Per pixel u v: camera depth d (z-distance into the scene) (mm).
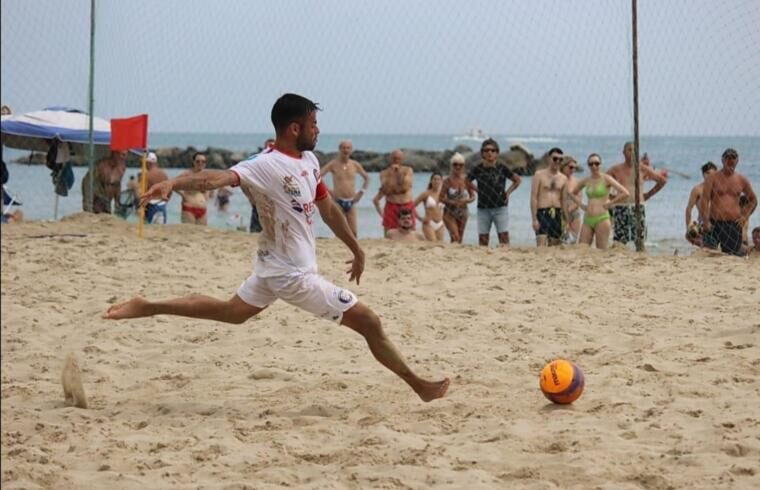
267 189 6102
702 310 9523
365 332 6324
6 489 5039
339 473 5230
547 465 5215
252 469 5398
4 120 17625
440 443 5688
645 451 5387
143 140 15203
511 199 31172
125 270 12141
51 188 28875
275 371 7664
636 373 7168
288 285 6207
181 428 6301
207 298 6363
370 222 26484
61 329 9305
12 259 12719
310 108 6207
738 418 5887
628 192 14289
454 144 113750
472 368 7668
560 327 9000
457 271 12039
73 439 6043
